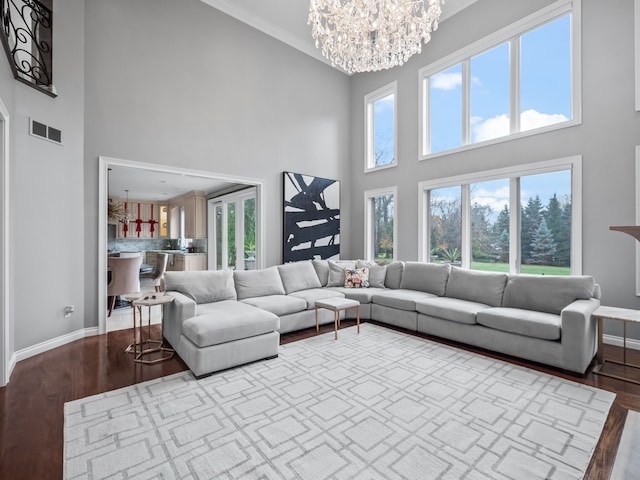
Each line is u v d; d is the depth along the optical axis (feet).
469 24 15.51
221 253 24.80
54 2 11.11
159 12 13.82
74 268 11.64
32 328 10.22
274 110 17.80
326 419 6.68
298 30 17.74
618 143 11.23
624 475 5.11
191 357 8.93
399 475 5.12
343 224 21.48
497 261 14.80
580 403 7.35
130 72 13.03
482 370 9.20
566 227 12.73
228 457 5.53
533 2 13.32
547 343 9.37
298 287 15.23
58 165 10.98
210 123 15.28
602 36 11.53
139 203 31.09
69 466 5.32
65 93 11.25
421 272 15.02
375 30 10.98
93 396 7.69
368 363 9.71
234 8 15.85
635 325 11.06
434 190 17.39
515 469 5.26
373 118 21.11
